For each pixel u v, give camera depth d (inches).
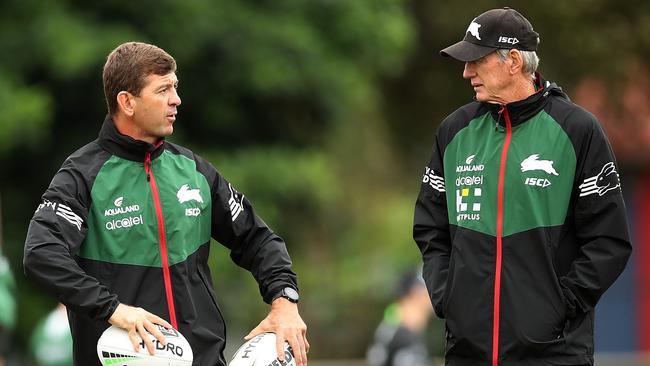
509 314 705.6
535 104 717.3
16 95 1877.5
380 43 2149.4
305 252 2389.3
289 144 2261.3
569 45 2763.3
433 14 2748.5
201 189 728.3
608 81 2869.1
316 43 2091.5
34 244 675.4
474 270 716.0
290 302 729.0
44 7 1952.5
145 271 705.0
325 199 2170.3
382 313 2421.3
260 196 2096.5
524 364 706.8
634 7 2797.7
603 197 707.4
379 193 2615.7
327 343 2411.4
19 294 2116.1
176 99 715.4
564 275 715.4
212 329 721.0
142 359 668.1
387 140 2783.0
